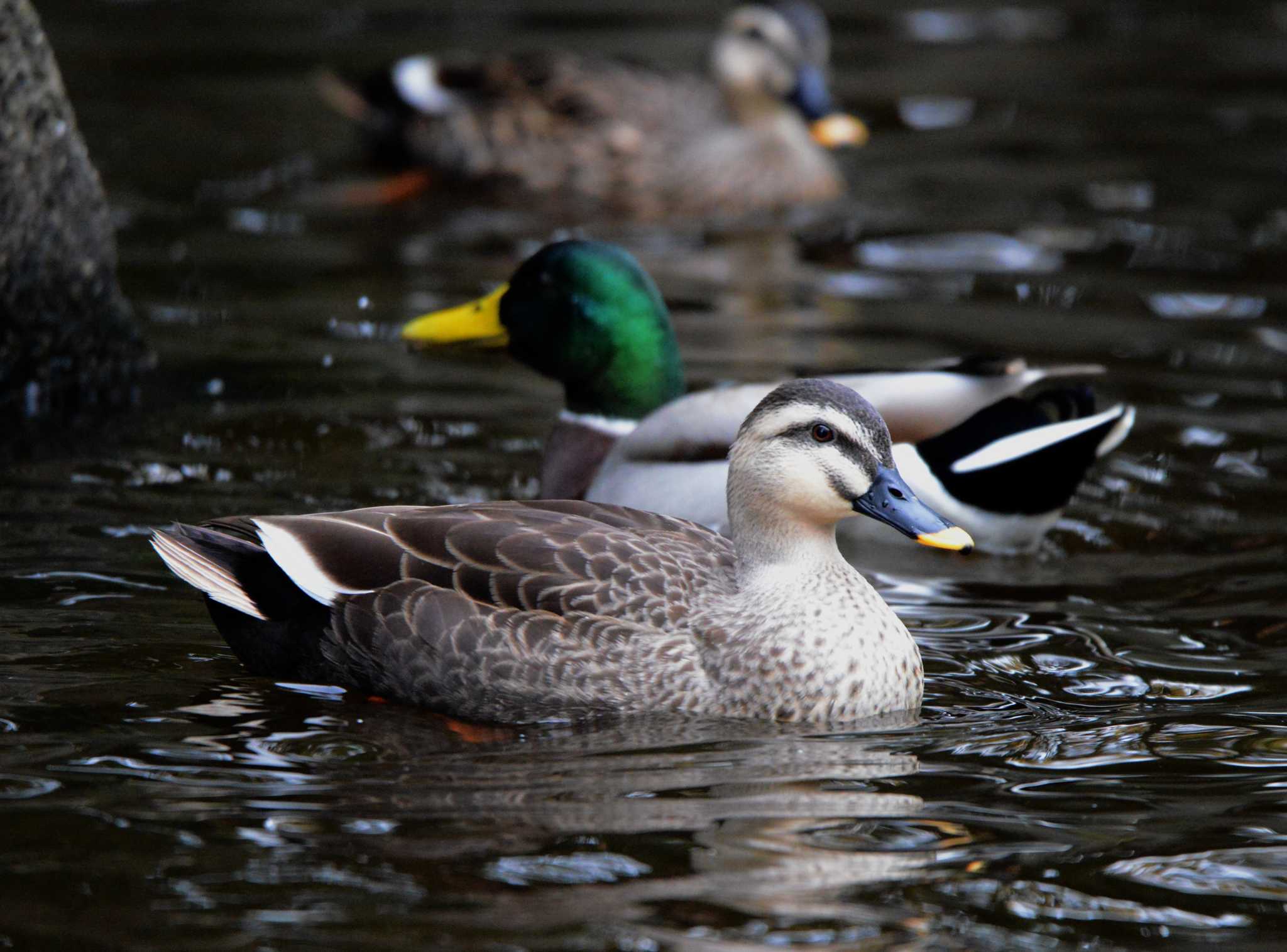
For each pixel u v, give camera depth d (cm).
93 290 1470
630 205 2169
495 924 674
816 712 894
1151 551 1178
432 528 922
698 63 2759
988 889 710
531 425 1415
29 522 1162
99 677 928
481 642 893
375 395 1476
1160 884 718
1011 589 1110
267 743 852
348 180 2220
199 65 2686
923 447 1154
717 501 1161
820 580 920
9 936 661
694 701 895
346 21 3002
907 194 2186
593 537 927
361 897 693
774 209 2156
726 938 667
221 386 1488
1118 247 1952
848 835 756
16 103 1397
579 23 3023
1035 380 1173
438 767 828
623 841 745
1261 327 1675
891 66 2814
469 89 2228
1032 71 2780
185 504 1208
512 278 1310
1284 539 1195
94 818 760
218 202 2084
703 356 1566
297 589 932
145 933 664
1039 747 862
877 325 1680
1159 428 1415
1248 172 2223
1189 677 960
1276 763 841
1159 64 2809
